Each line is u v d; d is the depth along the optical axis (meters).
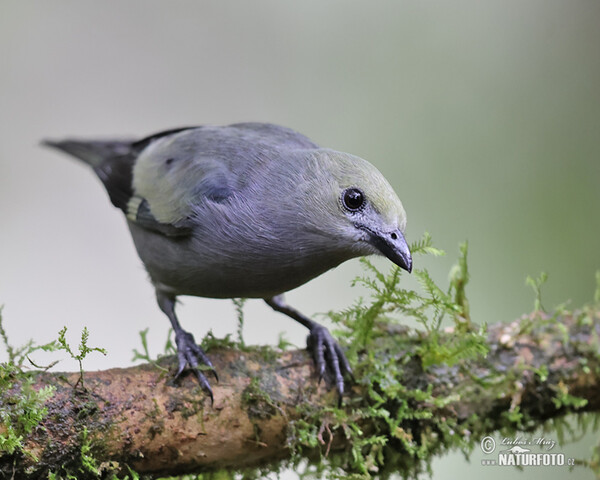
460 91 17.05
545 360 9.13
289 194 8.62
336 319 8.97
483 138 16.70
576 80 17.11
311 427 8.33
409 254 8.36
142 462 7.66
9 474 6.94
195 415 7.82
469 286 15.59
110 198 10.67
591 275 15.53
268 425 8.15
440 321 8.91
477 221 16.08
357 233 8.47
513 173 16.42
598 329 9.38
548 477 12.73
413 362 8.80
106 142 12.45
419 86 17.08
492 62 17.20
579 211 16.03
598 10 17.62
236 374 8.21
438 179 16.39
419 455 8.63
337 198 8.47
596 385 9.30
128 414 7.50
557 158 16.53
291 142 9.74
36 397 6.98
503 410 9.07
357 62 17.31
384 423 8.62
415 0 17.53
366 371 8.61
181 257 9.30
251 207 8.73
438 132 16.78
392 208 8.48
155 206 9.49
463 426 8.93
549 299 15.35
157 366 7.92
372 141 16.78
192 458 7.89
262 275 8.95
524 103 17.00
